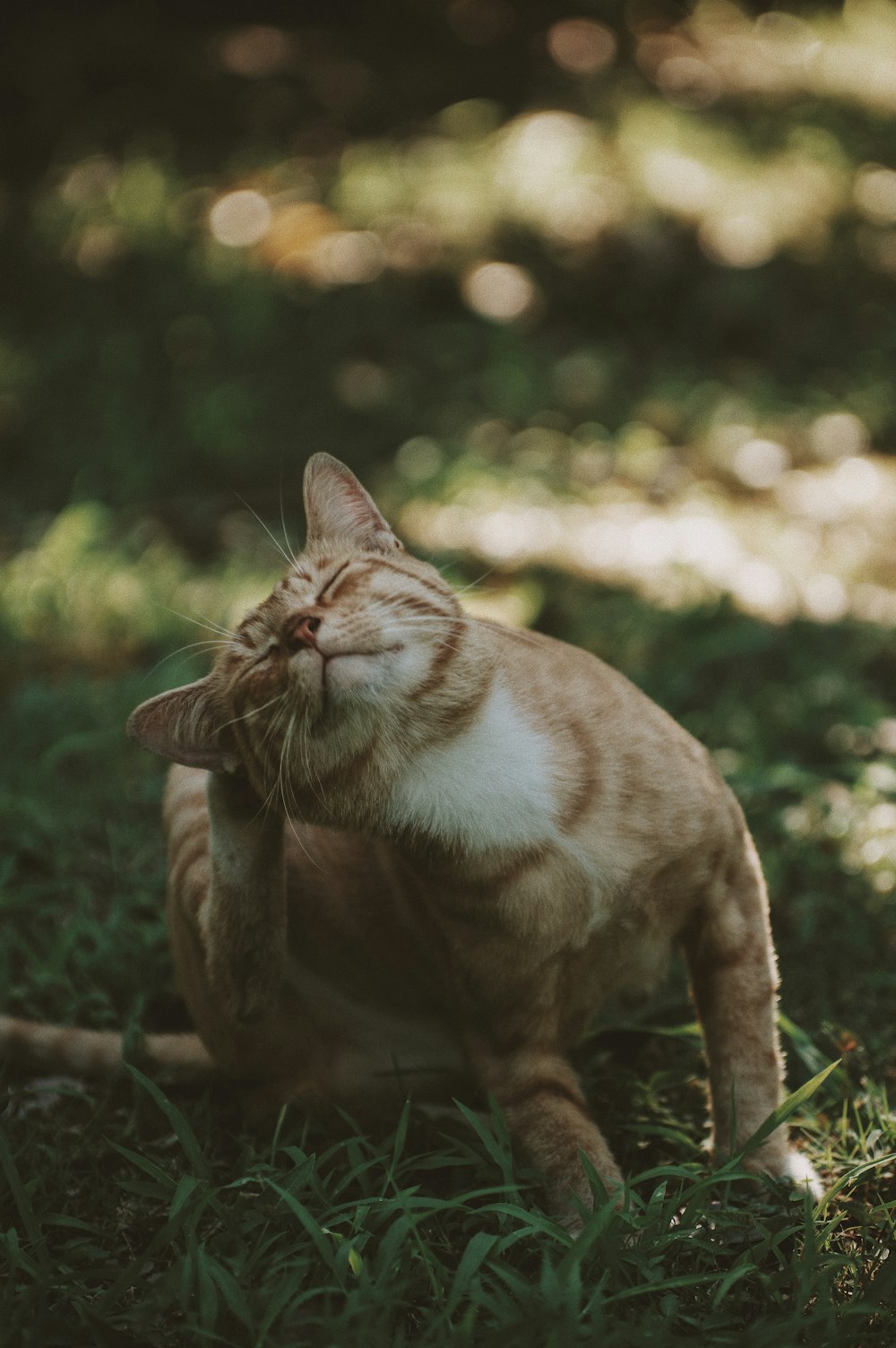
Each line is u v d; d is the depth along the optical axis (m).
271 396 2.72
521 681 1.19
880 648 1.90
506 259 3.03
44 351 2.89
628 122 3.29
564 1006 1.21
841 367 2.78
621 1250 1.08
